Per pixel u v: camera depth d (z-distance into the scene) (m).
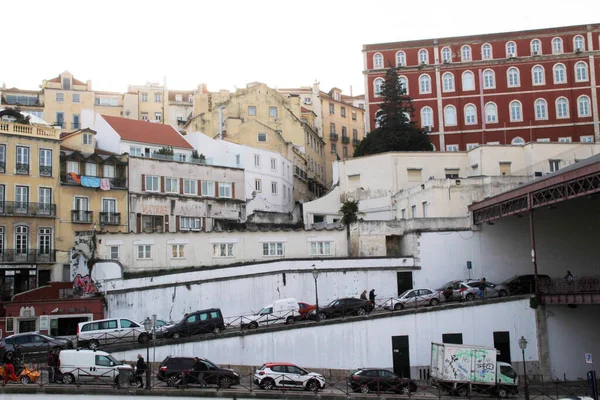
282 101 91.00
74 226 57.59
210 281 49.06
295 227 68.62
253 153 71.44
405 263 52.19
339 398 34.94
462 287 48.12
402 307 46.75
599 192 38.47
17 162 55.50
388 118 76.19
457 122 83.88
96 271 49.72
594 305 46.75
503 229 53.34
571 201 53.94
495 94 83.81
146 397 33.28
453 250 52.91
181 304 48.44
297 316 45.38
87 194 58.59
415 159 67.44
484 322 45.81
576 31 83.75
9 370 33.97
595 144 64.56
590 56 83.00
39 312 46.50
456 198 56.56
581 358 46.12
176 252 52.84
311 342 43.25
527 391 38.19
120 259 51.28
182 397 33.69
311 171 93.56
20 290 54.09
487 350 39.41
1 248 53.78
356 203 64.81
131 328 42.03
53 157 57.41
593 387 38.25
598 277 47.25
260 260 54.06
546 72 83.50
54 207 56.50
